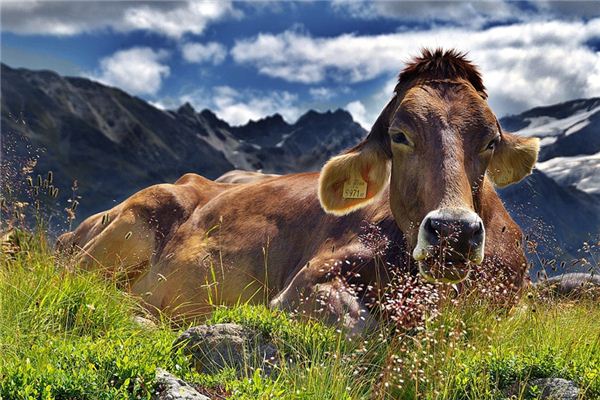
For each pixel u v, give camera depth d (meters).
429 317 2.36
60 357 2.12
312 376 2.12
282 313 2.41
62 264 2.85
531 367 2.21
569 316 2.65
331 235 2.85
